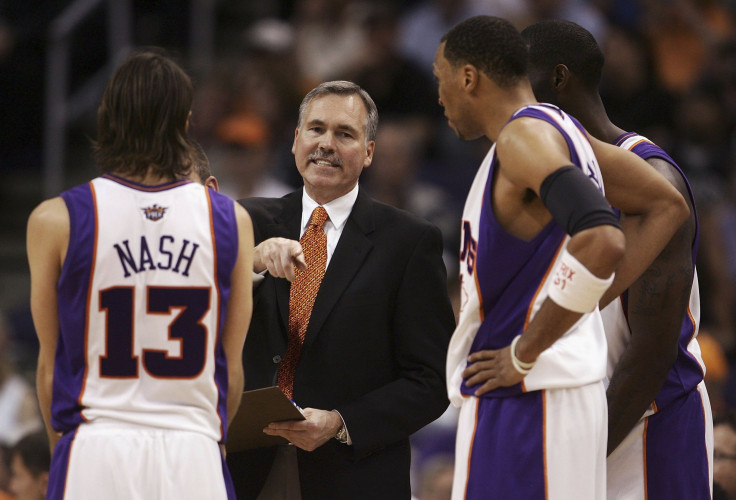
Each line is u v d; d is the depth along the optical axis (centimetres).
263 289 1268
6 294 2956
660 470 1158
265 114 2906
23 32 3219
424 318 1272
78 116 3075
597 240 945
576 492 1022
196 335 1012
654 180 1089
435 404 1256
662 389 1169
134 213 1011
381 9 3050
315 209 1296
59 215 1002
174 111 1031
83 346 1001
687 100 3080
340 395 1244
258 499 1253
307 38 3169
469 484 1050
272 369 1241
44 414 1045
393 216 1306
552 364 1030
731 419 1490
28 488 1594
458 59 1075
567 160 991
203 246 1018
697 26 3344
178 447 995
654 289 1128
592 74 1212
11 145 3269
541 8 3144
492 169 1045
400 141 2667
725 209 2897
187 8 3350
